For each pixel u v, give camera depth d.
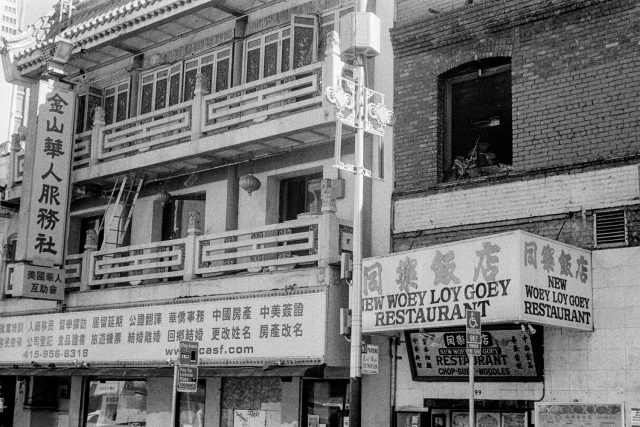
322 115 16.77
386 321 14.70
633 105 13.98
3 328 22.88
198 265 18.58
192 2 19.39
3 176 25.88
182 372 15.69
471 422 11.75
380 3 17.61
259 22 20.25
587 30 14.62
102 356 19.81
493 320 13.02
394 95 17.09
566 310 13.41
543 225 14.66
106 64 23.75
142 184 21.94
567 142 14.63
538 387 14.20
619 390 13.39
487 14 15.78
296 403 17.75
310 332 16.05
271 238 17.36
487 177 15.49
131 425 21.08
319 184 19.05
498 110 15.97
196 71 21.47
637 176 13.73
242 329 17.14
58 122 21.81
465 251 13.59
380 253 16.75
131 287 19.78
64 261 21.56
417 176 16.55
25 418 23.86
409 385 15.86
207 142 18.98
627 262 13.65
